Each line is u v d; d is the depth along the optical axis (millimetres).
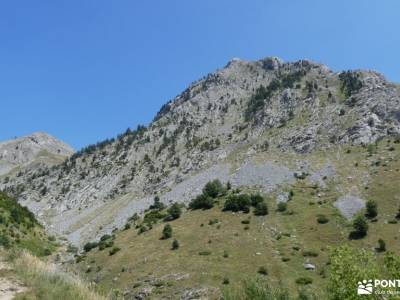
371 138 168375
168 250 101938
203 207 135750
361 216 97438
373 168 142250
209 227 113938
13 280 17938
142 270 91688
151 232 121312
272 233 103812
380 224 100312
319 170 150250
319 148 172125
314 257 88125
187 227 117875
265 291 24609
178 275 84188
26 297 16469
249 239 101500
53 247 128500
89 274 97312
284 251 92125
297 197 130125
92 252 117000
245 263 87500
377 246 89000
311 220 109562
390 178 130500
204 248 99125
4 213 123125
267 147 190125
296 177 147875
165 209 157125
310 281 74875
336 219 107500
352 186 131250
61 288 17969
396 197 115312
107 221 173875
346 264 22234
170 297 74812
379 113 182375
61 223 189875
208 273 82875
